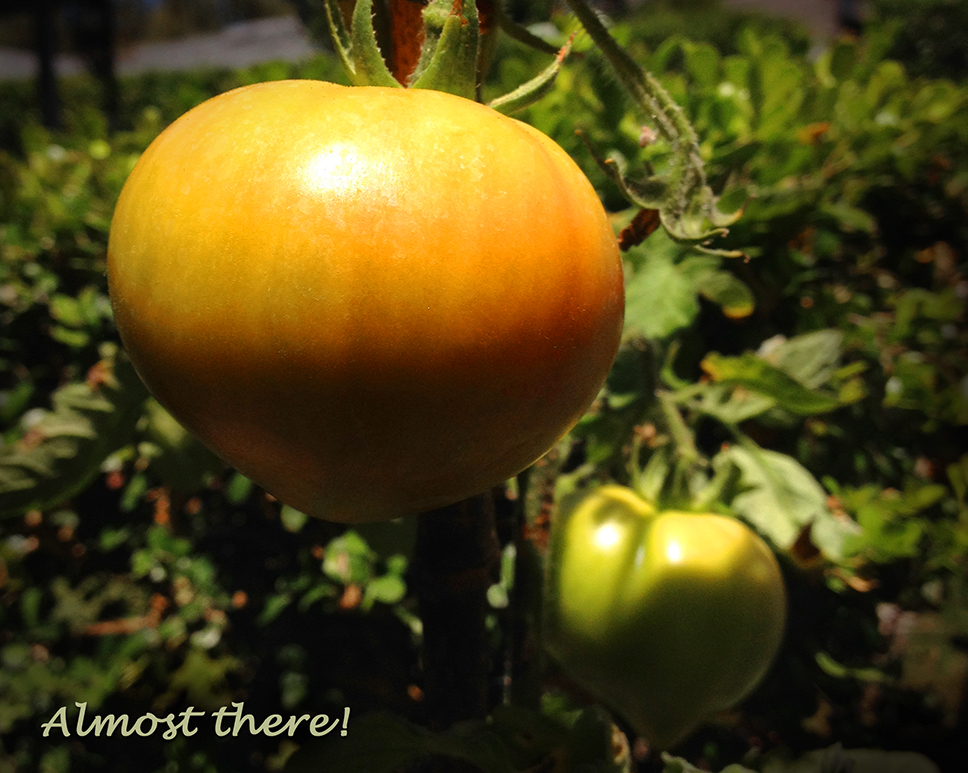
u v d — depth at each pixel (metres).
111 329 0.38
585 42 0.15
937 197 0.42
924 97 0.42
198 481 0.26
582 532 0.19
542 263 0.10
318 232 0.10
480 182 0.10
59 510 0.39
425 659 0.16
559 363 0.11
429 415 0.10
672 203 0.13
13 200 0.46
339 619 0.34
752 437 0.30
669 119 0.13
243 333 0.10
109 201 0.41
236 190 0.10
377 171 0.10
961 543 0.31
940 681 0.43
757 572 0.19
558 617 0.19
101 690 0.36
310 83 0.11
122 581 0.40
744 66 0.34
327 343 0.10
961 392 0.33
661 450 0.20
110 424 0.21
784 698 0.29
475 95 0.12
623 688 0.18
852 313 0.35
